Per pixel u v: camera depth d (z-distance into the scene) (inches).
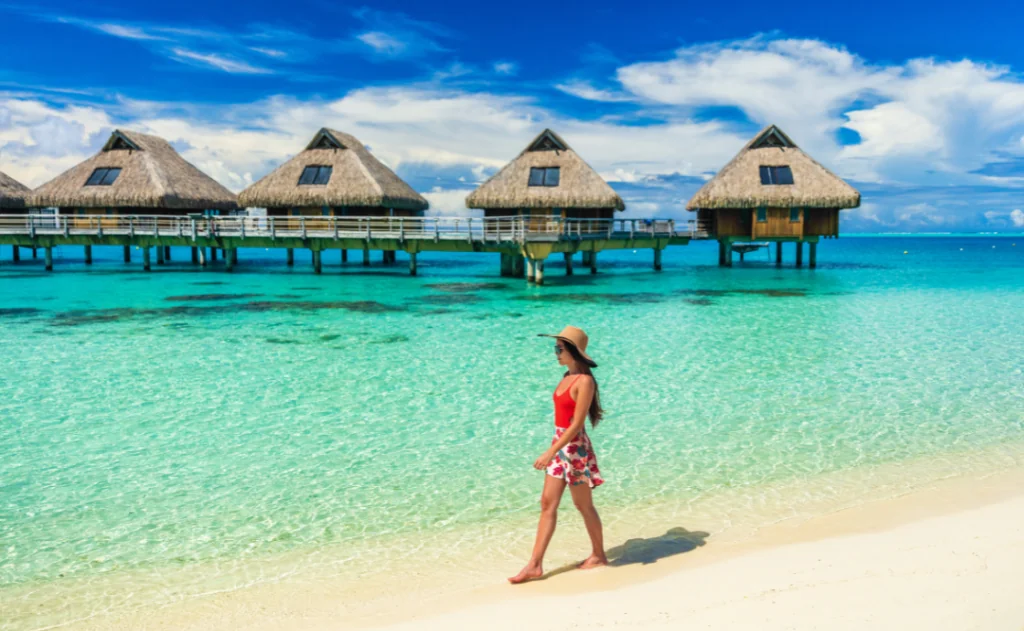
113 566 205.6
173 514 245.4
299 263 1740.9
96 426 354.0
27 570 203.6
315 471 288.5
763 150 1433.3
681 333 634.2
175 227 1412.4
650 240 1412.4
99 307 824.9
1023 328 655.8
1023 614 140.9
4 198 1581.0
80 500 259.1
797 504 240.8
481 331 651.5
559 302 873.5
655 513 235.3
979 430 335.9
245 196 1344.7
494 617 158.9
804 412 371.9
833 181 1360.7
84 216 1341.0
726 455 301.7
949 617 141.5
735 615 149.0
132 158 1451.8
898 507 232.8
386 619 164.6
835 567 175.9
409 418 367.2
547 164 1307.8
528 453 309.7
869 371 472.4
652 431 339.3
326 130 1389.0
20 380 454.3
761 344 577.6
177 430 347.3
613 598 165.2
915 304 848.3
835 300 894.4
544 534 183.2
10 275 1302.9
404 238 1187.3
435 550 211.0
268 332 646.5
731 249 1526.8
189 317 742.5
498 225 1125.7
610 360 513.7
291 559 207.9
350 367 494.9
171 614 174.9
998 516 217.2
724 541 206.5
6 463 299.7
